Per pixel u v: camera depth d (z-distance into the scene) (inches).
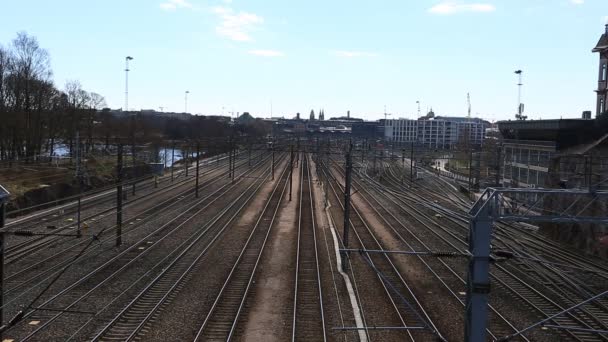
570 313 911.7
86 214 1839.3
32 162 2618.1
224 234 1620.3
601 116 1892.2
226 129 6314.0
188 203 2283.5
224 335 790.5
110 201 2185.0
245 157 5221.5
